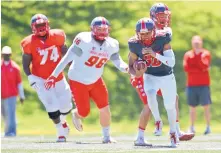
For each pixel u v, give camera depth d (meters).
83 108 25.50
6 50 37.50
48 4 57.19
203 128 47.34
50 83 24.75
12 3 56.94
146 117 23.58
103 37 24.31
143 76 22.81
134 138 29.95
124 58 52.69
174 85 22.55
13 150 22.02
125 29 55.59
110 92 51.34
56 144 24.94
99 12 56.94
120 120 49.16
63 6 57.09
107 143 25.38
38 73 26.48
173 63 22.05
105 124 25.73
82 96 25.30
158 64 22.20
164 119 48.84
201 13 58.56
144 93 23.64
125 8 57.41
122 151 20.91
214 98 52.03
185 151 20.73
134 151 20.83
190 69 37.91
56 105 26.61
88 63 24.78
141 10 57.44
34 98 50.88
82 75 25.00
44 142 26.64
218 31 57.44
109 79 52.12
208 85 37.91
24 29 55.50
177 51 54.69
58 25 55.31
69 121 46.69
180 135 25.03
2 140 29.14
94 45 24.47
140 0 58.34
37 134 41.12
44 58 26.30
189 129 38.22
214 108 51.12
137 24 21.75
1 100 37.66
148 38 21.75
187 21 57.59
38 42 26.23
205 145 23.62
